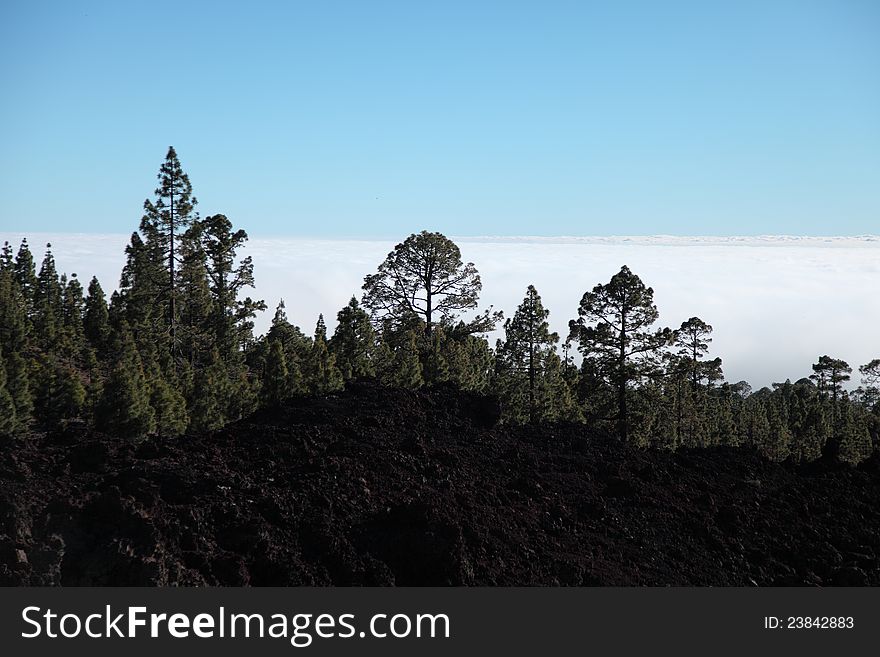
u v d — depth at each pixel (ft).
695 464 114.32
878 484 115.44
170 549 64.13
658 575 80.69
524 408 162.61
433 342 179.52
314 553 68.80
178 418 121.90
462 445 102.42
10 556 59.62
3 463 70.33
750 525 96.17
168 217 177.88
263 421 100.63
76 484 70.18
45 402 116.57
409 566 69.67
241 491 74.18
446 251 185.98
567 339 150.51
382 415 103.24
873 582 85.76
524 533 81.30
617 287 145.69
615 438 118.83
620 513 92.48
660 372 146.41
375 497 77.61
